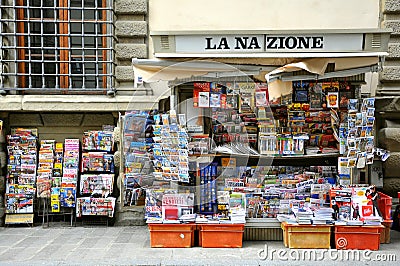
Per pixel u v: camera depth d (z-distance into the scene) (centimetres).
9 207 766
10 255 598
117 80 798
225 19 796
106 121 801
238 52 640
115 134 777
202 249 621
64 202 761
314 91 721
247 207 670
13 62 783
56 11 789
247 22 794
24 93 786
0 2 774
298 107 723
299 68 662
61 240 675
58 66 799
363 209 625
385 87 802
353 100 677
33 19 795
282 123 727
